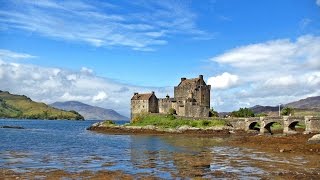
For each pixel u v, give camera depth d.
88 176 38.78
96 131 143.62
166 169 44.06
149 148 71.25
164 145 78.44
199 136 112.06
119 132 134.88
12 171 40.72
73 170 42.50
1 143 80.50
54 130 159.88
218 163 49.62
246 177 39.09
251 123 125.38
